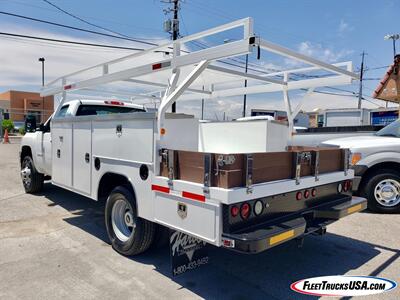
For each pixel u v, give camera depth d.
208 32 3.01
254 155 2.78
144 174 3.36
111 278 3.32
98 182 4.12
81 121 4.43
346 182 4.09
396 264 3.75
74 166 4.66
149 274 3.41
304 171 3.39
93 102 5.97
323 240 4.51
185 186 2.86
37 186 6.90
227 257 3.88
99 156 4.06
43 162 6.16
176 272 3.03
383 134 6.90
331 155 3.82
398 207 5.83
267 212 2.98
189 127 3.48
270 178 2.98
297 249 4.16
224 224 2.63
